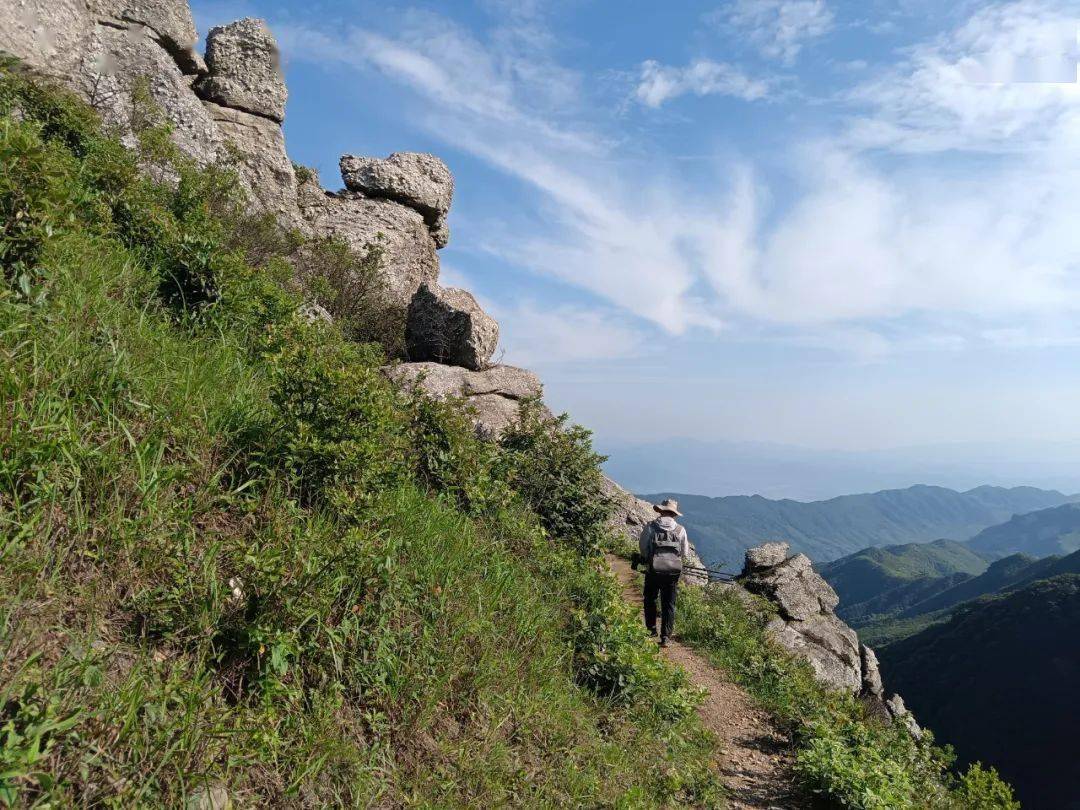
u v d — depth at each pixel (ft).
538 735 15.64
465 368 48.78
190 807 7.98
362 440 16.07
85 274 17.26
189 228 24.79
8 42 36.63
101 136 30.63
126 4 48.85
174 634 9.91
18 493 9.85
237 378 18.03
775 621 52.21
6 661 7.71
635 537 53.52
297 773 9.87
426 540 17.66
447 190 77.05
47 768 7.15
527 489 31.73
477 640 16.17
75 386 12.46
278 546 12.21
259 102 62.18
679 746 20.54
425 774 12.12
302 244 47.83
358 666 12.38
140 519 10.84
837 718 26.32
